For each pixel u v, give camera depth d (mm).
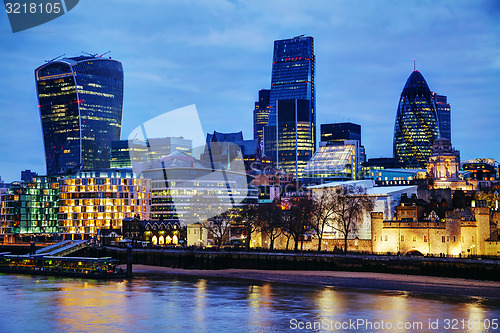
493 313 149500
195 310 157125
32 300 175375
